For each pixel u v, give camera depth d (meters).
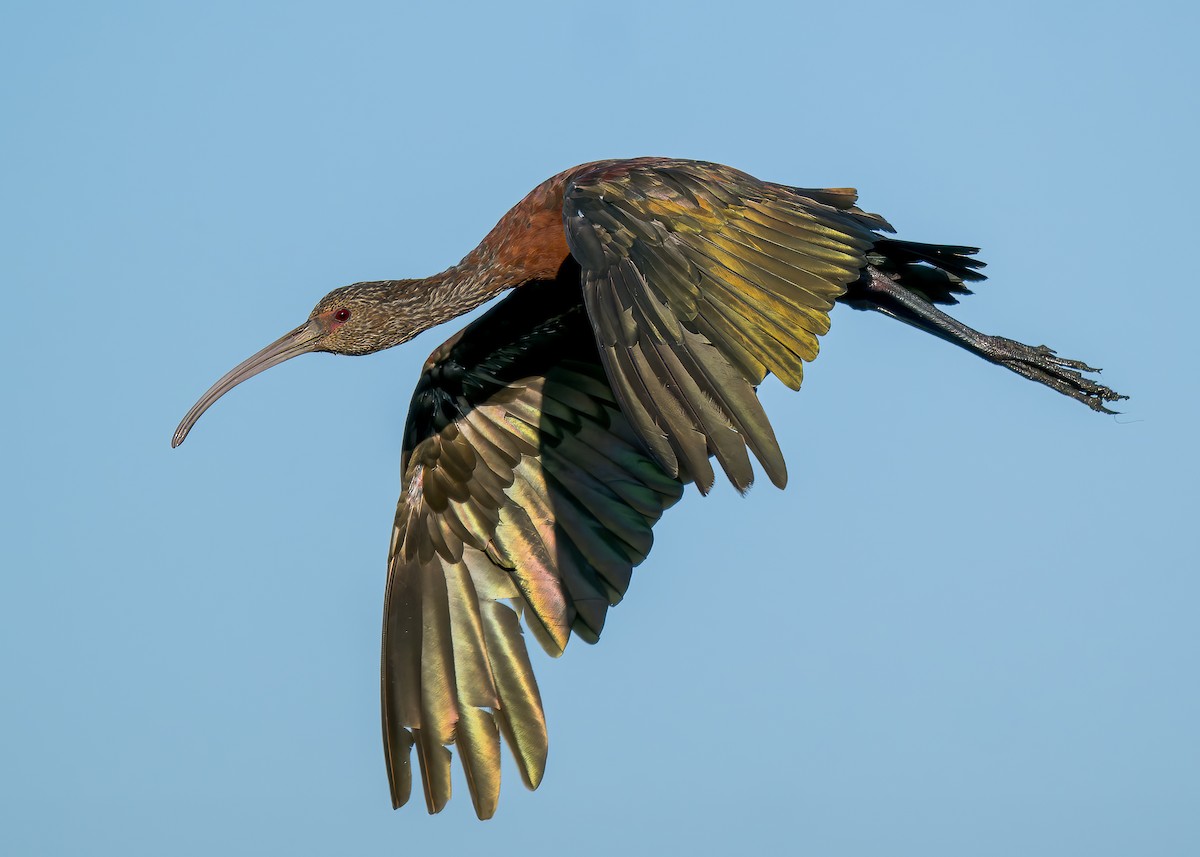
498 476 14.52
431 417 14.70
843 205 12.95
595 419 14.47
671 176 12.16
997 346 13.82
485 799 13.75
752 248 11.72
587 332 14.57
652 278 11.38
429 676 14.06
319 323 15.34
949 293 14.06
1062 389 13.80
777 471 10.30
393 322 15.10
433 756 13.84
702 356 10.96
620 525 14.30
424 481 14.55
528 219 14.26
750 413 10.60
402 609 14.26
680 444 10.51
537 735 13.88
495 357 14.72
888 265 13.86
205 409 15.41
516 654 14.12
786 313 11.41
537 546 14.35
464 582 14.32
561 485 14.44
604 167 12.59
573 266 14.27
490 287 14.56
